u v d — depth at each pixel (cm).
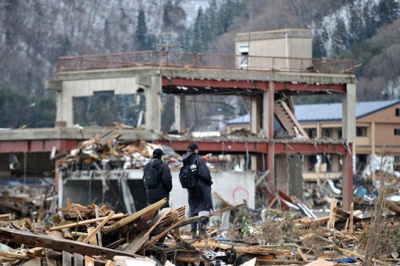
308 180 9038
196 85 6197
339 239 2361
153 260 1678
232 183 4662
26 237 1616
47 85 6438
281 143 6456
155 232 1856
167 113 9844
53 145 5572
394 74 9956
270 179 5700
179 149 5916
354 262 2006
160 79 6053
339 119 8394
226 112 10838
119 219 1867
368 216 2852
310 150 6581
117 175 4531
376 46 10244
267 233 2291
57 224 1962
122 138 5650
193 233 2220
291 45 6831
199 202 2198
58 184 5009
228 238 2375
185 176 2186
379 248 2012
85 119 11562
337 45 10931
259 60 6938
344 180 6656
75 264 1617
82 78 6394
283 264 1950
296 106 9169
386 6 10638
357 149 8369
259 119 6856
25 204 5269
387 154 2614
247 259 1967
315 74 6619
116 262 1534
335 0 11162
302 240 2278
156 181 2166
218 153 6372
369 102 8894
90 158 4747
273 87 6462
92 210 1986
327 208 5888
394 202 2498
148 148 4875
